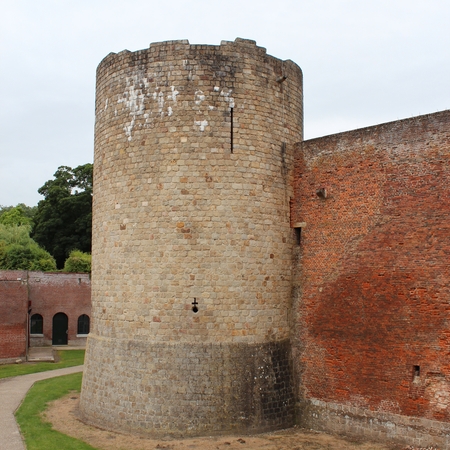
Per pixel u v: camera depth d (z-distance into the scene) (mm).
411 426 15367
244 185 17828
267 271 18000
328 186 18297
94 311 19203
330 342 17578
